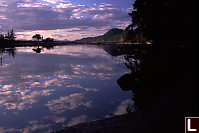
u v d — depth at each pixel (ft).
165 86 21.04
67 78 49.85
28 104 27.81
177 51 28.84
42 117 22.43
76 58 112.27
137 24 93.56
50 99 30.37
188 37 21.84
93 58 111.86
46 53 154.81
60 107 26.30
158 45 44.29
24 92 35.09
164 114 10.71
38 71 62.34
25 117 22.52
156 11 33.99
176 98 11.71
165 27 29.53
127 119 12.93
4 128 19.34
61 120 21.42
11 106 26.76
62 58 111.75
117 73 57.06
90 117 21.90
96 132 12.37
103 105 26.84
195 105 10.19
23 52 159.63
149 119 10.81
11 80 46.88
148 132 9.54
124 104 26.71
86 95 32.76
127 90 35.01
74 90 36.58
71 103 28.04
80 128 16.83
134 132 9.95
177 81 18.10
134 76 39.55
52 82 44.62
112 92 34.40
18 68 69.21
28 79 48.47
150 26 45.11
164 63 29.76
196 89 11.46
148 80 29.76
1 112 24.20
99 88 38.04
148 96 24.59
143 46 101.60
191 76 14.11
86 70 64.64
